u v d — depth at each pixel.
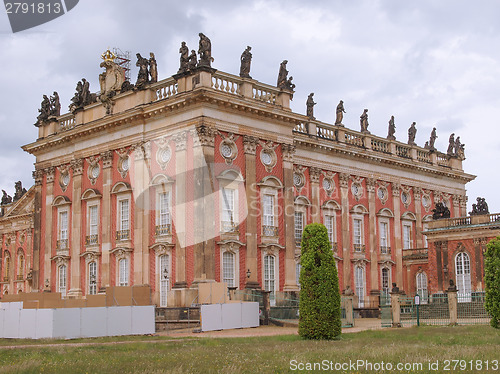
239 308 47.69
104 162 58.72
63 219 62.84
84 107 61.78
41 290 63.00
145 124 55.94
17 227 82.19
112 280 56.53
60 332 40.88
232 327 46.91
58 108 66.00
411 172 76.38
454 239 64.31
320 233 39.75
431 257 65.94
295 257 60.31
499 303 42.75
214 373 24.11
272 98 57.38
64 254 61.53
